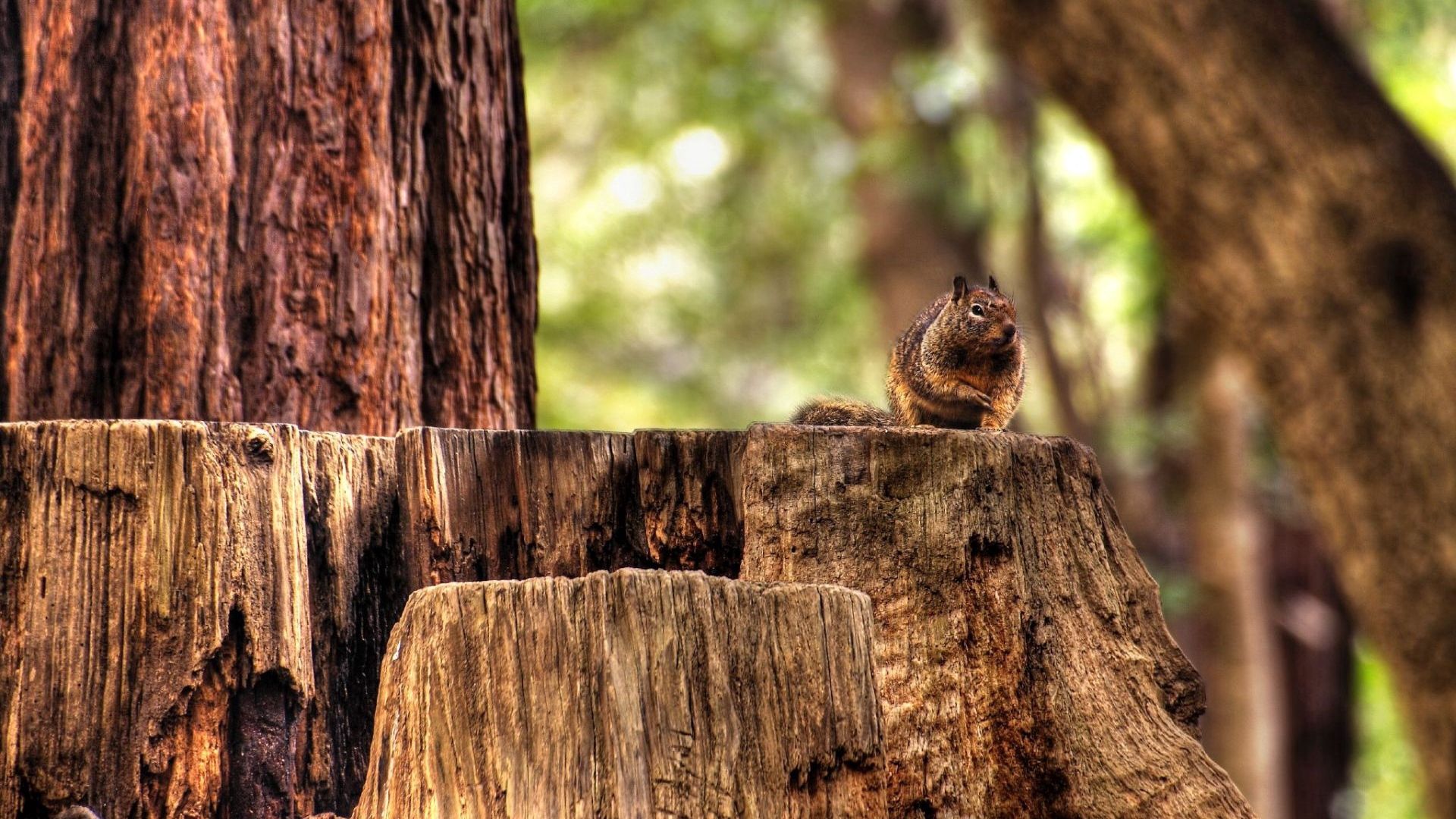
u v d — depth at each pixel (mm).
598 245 39281
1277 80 15883
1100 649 8070
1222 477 26062
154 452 7551
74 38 9758
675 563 8508
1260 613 26125
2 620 7418
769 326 40750
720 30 33781
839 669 6586
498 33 11234
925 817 7652
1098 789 7734
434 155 10711
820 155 36219
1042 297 29609
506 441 8469
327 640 8008
